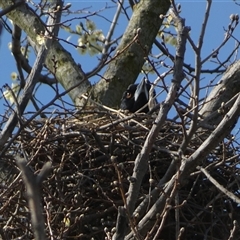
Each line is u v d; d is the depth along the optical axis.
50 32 8.47
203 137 9.82
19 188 8.34
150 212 6.72
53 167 9.05
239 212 9.73
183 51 6.81
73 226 8.44
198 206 9.25
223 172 9.64
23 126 7.33
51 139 9.43
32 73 7.94
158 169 9.75
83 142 9.72
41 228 3.69
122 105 12.98
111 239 6.85
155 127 6.70
